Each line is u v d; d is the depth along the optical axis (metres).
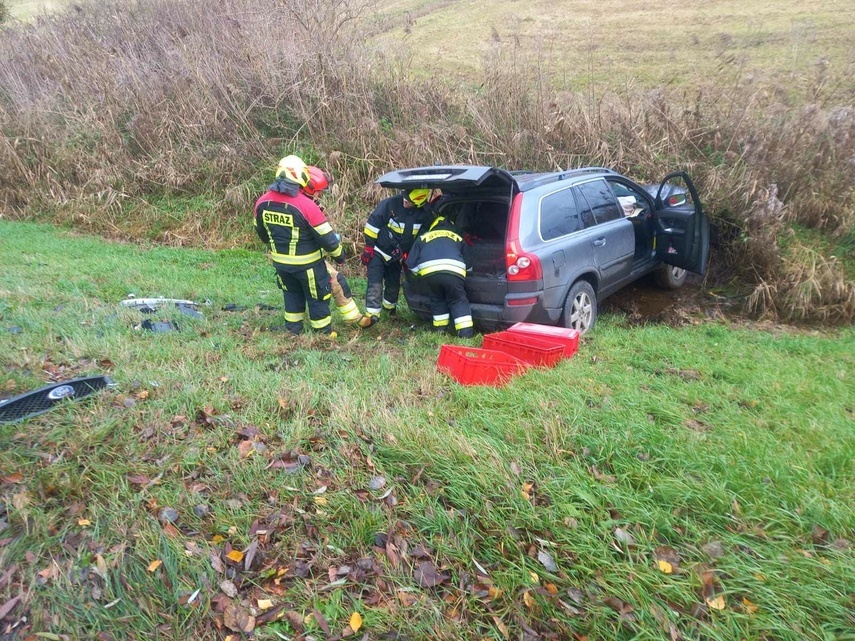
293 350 5.26
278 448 3.40
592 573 2.57
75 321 5.33
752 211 8.41
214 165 11.37
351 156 10.70
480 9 20.94
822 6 16.75
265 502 3.02
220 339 5.29
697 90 10.45
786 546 2.63
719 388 4.51
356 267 9.45
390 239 6.25
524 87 11.06
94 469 3.07
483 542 2.78
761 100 10.11
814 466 3.17
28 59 14.44
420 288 6.21
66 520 2.76
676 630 2.31
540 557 2.67
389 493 3.07
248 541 2.79
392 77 11.88
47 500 2.83
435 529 2.86
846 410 4.20
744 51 12.54
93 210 11.52
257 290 7.82
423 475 3.20
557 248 5.83
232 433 3.51
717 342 6.23
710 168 9.09
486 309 5.91
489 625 2.45
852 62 11.34
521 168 10.20
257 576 2.64
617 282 6.86
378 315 6.44
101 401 3.68
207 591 2.54
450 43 16.19
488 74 11.38
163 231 11.02
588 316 6.34
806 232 8.77
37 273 7.52
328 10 12.43
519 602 2.51
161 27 14.60
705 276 8.70
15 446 3.16
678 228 7.34
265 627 2.44
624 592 2.46
